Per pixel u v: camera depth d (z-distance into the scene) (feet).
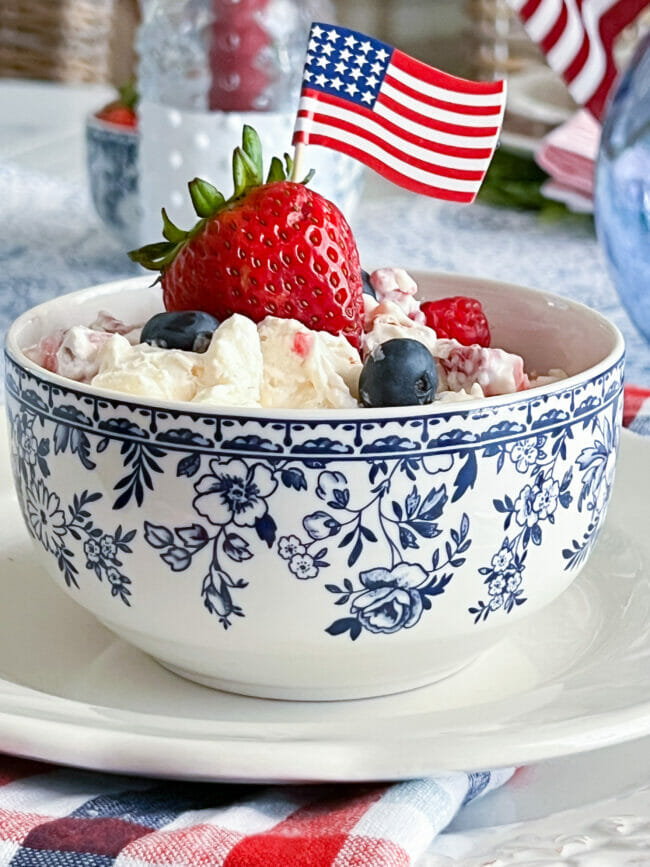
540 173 2.83
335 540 1.32
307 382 1.40
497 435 1.34
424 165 1.62
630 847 1.25
